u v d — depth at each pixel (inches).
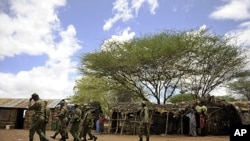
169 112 926.4
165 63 1111.0
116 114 1008.2
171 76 1176.8
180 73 1176.2
